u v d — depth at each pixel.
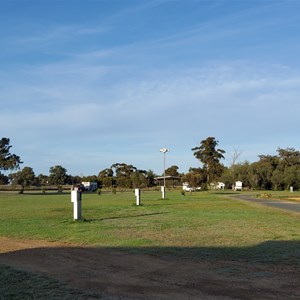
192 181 100.88
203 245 12.73
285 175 103.38
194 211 27.36
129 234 15.34
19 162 92.56
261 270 9.26
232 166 116.25
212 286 7.86
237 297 7.12
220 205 34.78
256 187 109.00
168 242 13.35
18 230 16.72
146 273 8.98
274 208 31.03
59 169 136.12
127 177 118.31
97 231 16.27
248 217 22.56
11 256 11.00
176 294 7.30
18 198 52.38
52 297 7.08
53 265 9.86
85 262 10.20
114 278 8.52
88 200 44.50
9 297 7.06
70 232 16.00
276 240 13.74
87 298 7.03
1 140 90.62
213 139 118.00
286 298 7.08
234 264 9.91
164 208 30.38
